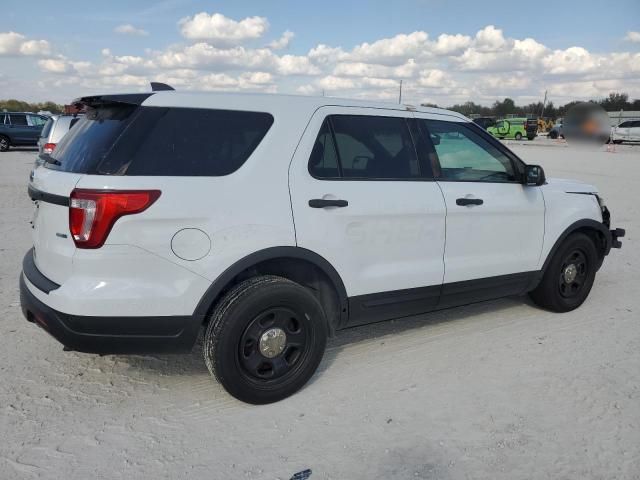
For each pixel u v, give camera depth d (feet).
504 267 15.19
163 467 9.50
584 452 10.03
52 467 9.41
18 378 12.41
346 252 12.28
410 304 13.62
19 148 93.20
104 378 12.57
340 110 12.59
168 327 10.55
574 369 13.30
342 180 12.31
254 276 11.60
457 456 9.91
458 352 14.26
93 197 9.84
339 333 15.51
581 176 57.93
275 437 10.44
